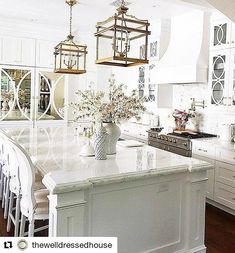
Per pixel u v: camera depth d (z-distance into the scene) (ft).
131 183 7.41
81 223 6.61
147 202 7.78
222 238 10.19
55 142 11.14
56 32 19.57
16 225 9.30
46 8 15.66
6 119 18.45
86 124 15.02
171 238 8.26
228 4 10.62
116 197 7.27
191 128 16.97
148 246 7.89
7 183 10.98
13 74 18.57
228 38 13.35
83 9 15.65
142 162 8.15
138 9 15.30
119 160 8.36
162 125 18.93
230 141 13.57
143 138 18.13
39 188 9.17
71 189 6.25
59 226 6.34
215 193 13.00
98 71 21.68
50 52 19.56
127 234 7.52
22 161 7.56
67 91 20.25
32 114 19.22
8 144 9.23
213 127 15.56
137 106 8.92
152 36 18.19
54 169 7.27
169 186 8.12
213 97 14.39
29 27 18.62
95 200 6.98
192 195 8.33
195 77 14.37
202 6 13.38
